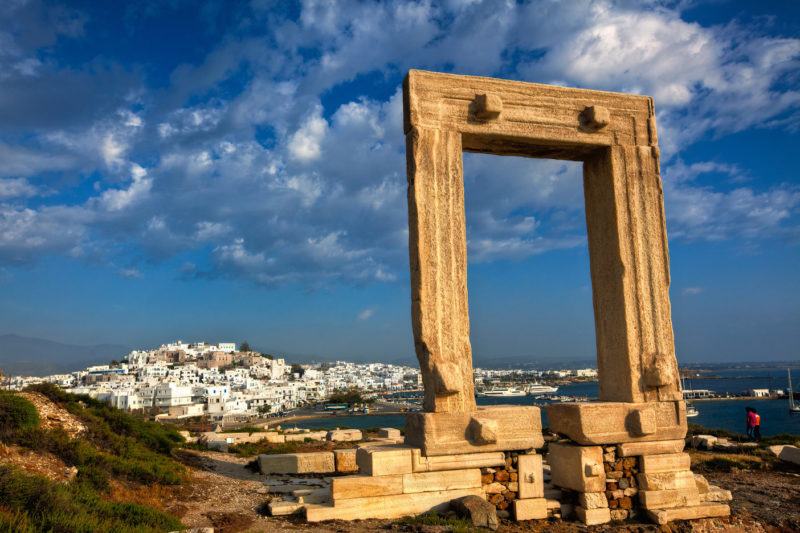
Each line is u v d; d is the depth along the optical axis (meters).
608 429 10.59
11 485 7.46
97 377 145.75
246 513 9.83
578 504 10.55
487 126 10.91
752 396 127.75
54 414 12.55
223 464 14.77
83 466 10.28
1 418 10.41
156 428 15.73
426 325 10.01
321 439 21.38
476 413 10.02
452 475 9.78
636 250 11.48
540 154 12.23
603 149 11.91
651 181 11.84
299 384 171.62
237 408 108.88
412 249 10.28
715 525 10.41
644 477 10.66
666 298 11.48
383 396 181.50
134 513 8.48
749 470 14.79
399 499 9.50
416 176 10.32
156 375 142.38
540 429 10.37
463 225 10.52
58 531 6.85
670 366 11.13
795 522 10.53
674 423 11.07
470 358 10.20
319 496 10.21
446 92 10.79
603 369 11.72
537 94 11.34
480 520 9.09
